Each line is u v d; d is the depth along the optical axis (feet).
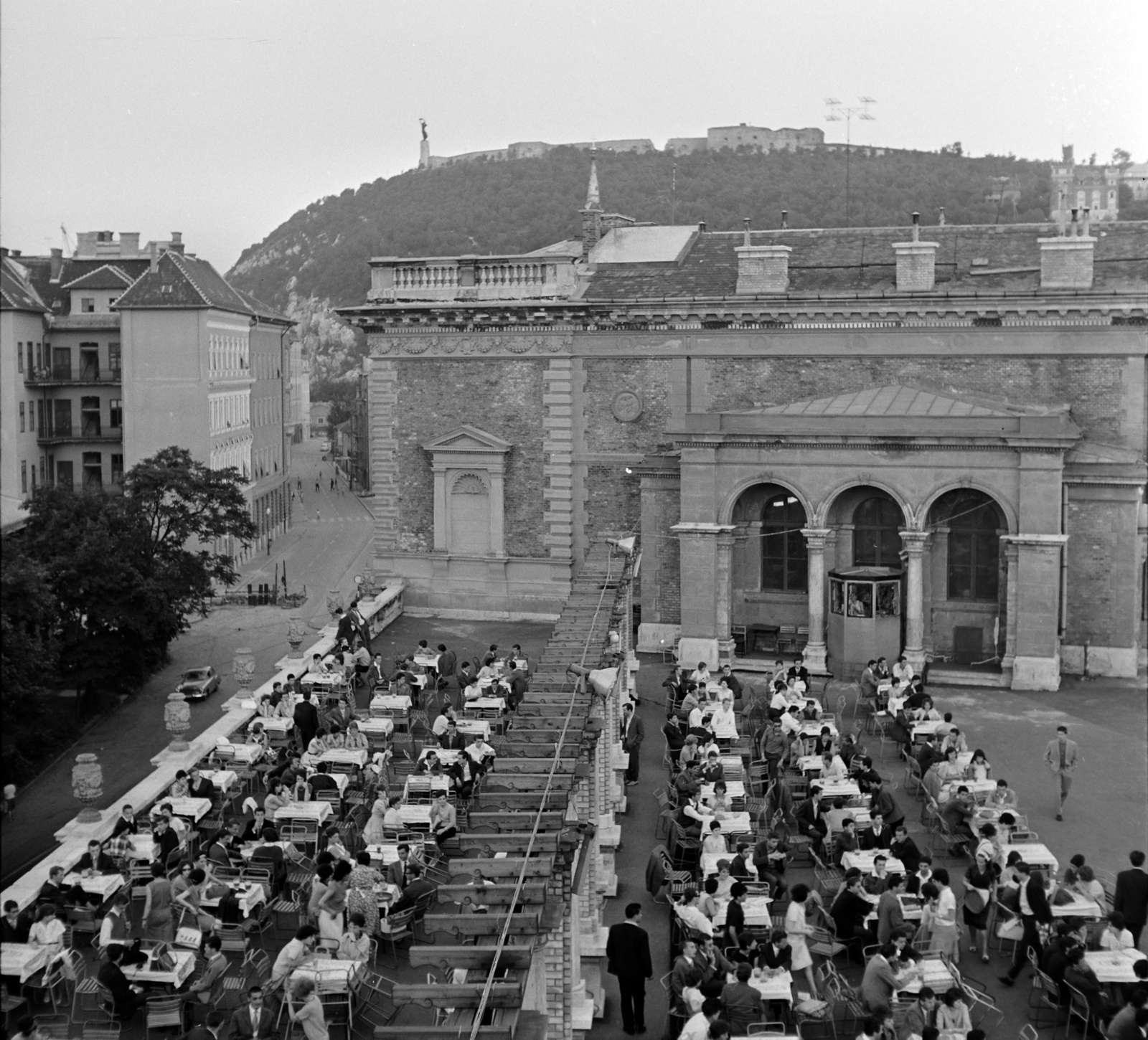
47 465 337.52
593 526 204.23
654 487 188.14
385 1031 58.80
